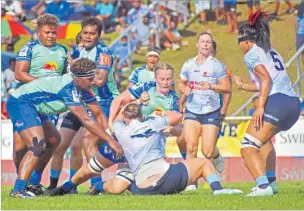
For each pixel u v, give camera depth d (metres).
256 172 20.59
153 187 21.00
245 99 42.28
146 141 21.03
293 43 44.81
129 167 21.72
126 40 45.47
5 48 47.44
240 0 46.62
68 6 47.72
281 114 20.45
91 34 24.56
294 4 46.62
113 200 19.83
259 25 20.84
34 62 23.92
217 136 26.19
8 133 35.03
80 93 21.44
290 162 34.03
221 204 18.70
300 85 39.81
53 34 23.95
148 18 46.75
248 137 20.66
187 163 21.14
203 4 47.97
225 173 34.25
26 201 20.17
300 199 19.73
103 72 24.52
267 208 18.00
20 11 49.09
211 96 25.95
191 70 26.44
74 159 25.17
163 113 21.62
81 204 19.19
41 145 21.53
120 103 24.36
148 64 27.80
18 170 22.16
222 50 45.88
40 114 22.17
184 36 47.88
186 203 18.94
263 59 20.69
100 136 21.16
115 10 48.75
